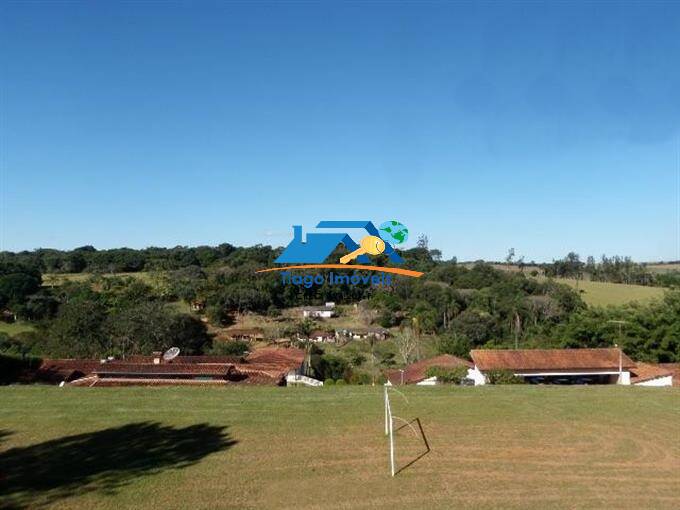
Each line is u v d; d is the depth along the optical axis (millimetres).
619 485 12141
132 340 55250
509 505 11109
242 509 10820
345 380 35656
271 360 39844
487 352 34031
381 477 12500
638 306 47312
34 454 13633
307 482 12172
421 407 18062
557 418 16984
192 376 29109
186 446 14305
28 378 33406
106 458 13406
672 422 16672
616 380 34500
